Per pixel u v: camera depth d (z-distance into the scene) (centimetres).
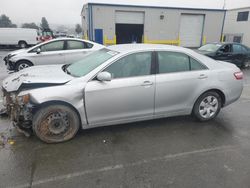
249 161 320
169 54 407
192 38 2573
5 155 321
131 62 382
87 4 2177
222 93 448
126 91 372
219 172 294
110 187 263
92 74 360
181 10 2412
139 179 278
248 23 2936
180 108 425
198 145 363
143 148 350
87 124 370
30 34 2388
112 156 327
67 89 344
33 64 841
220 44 1148
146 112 400
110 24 2273
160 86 394
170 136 392
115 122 386
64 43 860
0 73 964
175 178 281
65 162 309
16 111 350
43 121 347
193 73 418
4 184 264
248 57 1211
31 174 283
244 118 480
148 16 2352
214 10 2512
